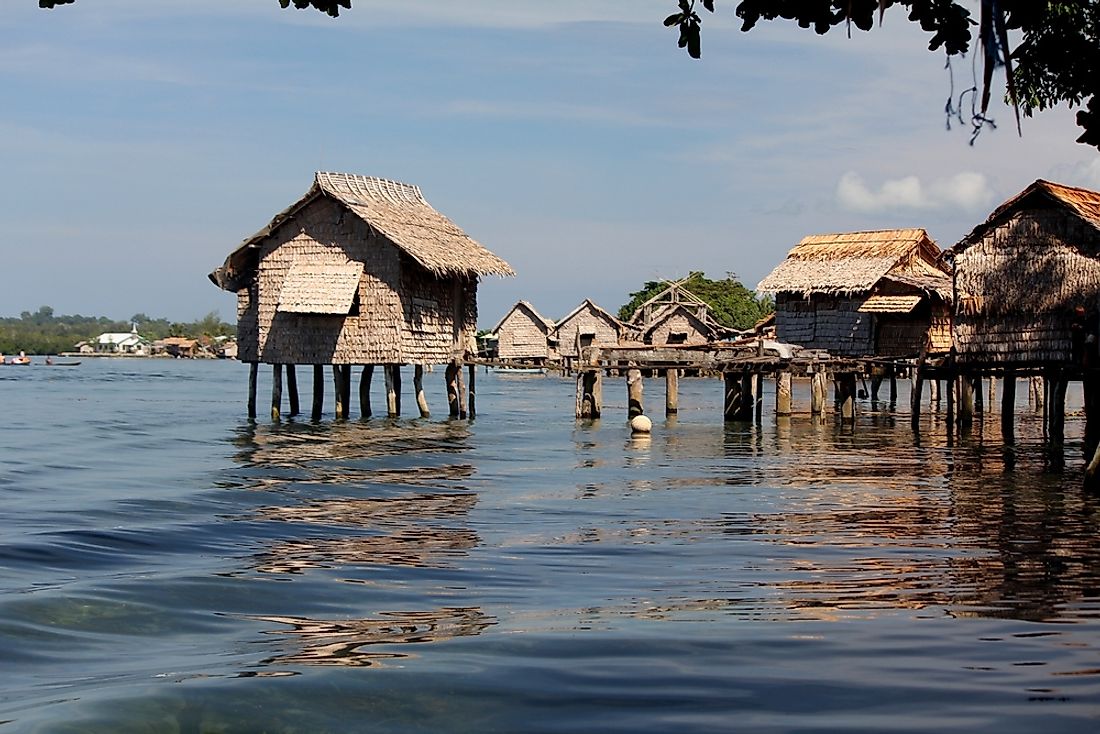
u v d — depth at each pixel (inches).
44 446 1333.7
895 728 336.5
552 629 461.7
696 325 3624.5
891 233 2204.7
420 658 418.6
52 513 785.6
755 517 791.1
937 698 364.5
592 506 850.8
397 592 542.3
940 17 309.6
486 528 745.0
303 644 445.4
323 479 1011.9
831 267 2132.1
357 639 451.5
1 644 440.5
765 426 1673.2
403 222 1663.4
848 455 1245.7
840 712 351.9
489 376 4333.2
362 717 357.4
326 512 815.1
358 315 1635.1
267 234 1659.7
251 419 1772.9
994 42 261.6
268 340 1679.4
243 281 1753.2
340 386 1723.7
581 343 3823.8
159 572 583.5
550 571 595.2
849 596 526.3
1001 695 367.2
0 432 1545.3
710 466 1137.4
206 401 2455.7
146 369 5324.8
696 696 369.1
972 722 341.1
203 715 359.9
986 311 1336.1
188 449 1305.4
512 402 2466.8
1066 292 1282.0
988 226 1334.9
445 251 1652.3
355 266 1621.6
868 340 2066.9
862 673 393.7
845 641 437.7
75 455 1225.4
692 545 674.8
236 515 792.9
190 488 934.4
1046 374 1347.2
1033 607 501.7
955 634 448.8
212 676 399.5
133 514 788.6
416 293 1648.6
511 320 4018.2
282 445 1359.5
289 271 1638.8
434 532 727.7
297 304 1604.3
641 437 1486.2
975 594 530.0
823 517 789.2
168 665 417.1
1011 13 286.4
